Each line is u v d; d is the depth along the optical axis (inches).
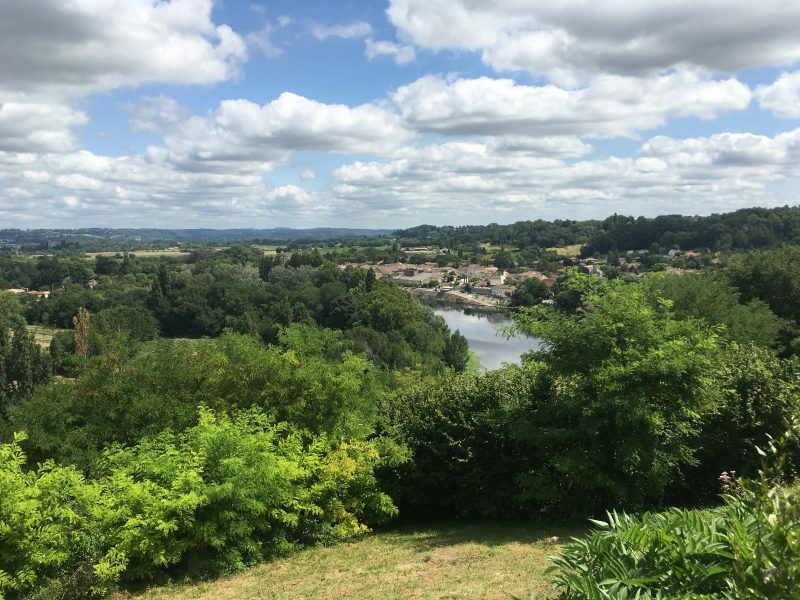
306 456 426.0
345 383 484.4
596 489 412.5
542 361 426.6
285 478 376.5
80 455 436.8
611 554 129.2
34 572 292.5
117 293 3686.0
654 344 383.2
